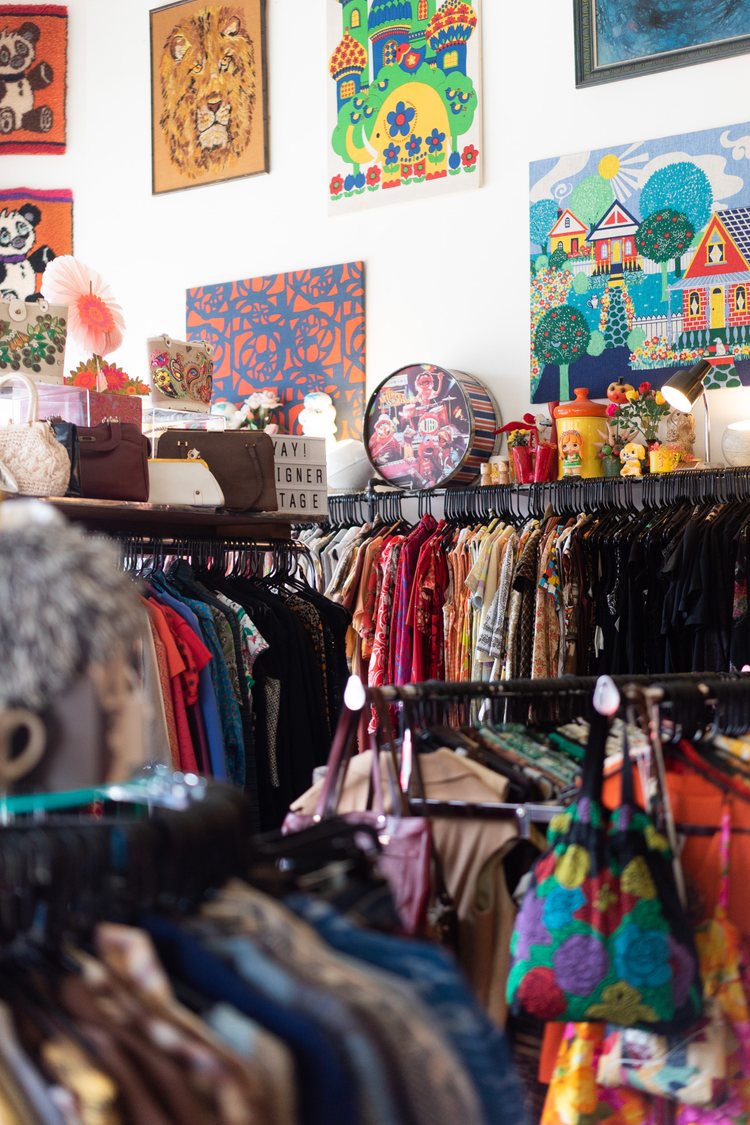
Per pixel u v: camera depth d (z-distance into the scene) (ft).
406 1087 3.16
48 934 3.51
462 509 16.55
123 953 3.36
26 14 21.36
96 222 20.94
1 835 3.54
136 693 3.85
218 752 11.16
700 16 15.61
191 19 20.04
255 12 19.40
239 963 3.46
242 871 4.09
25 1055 3.18
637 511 14.58
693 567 12.86
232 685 11.67
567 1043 6.23
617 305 16.03
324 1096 3.15
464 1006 3.59
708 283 15.40
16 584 3.53
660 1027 5.52
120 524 12.89
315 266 18.72
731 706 6.43
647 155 15.92
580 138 16.48
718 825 6.08
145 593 11.49
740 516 13.34
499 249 17.06
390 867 5.76
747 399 15.10
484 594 14.46
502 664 14.23
